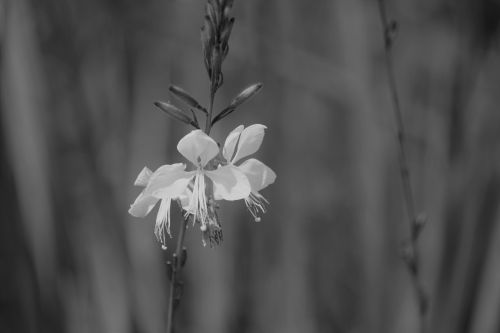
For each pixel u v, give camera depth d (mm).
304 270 875
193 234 911
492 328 828
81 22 975
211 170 643
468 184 907
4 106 812
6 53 811
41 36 916
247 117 994
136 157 906
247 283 883
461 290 862
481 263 869
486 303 836
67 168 876
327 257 974
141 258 870
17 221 810
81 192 866
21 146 814
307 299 860
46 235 816
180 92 628
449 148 946
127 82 985
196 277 881
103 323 812
